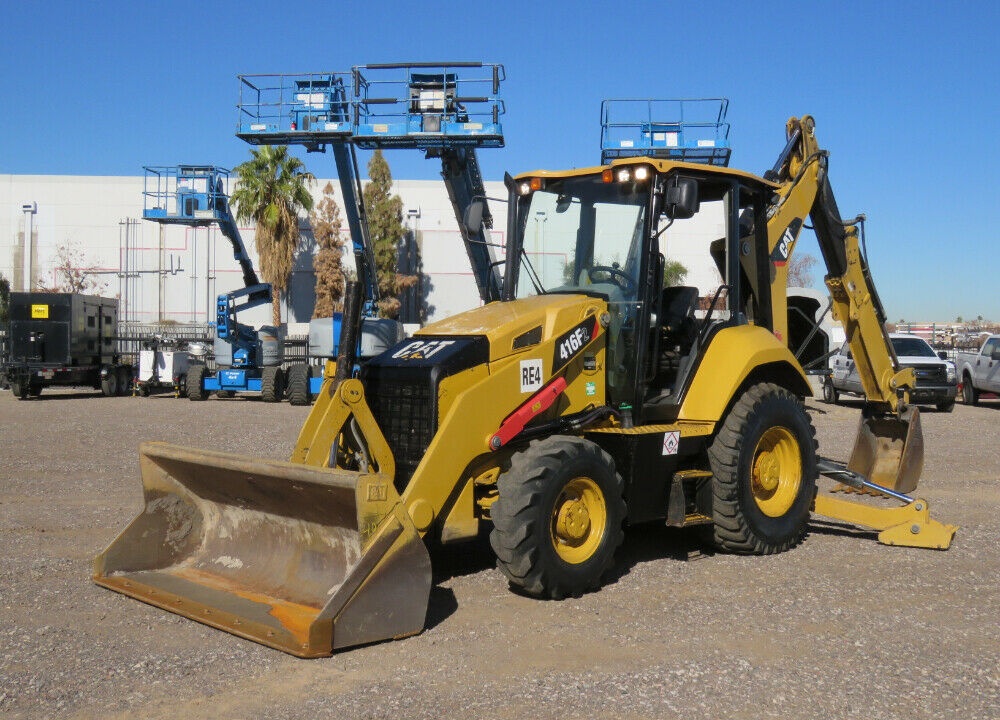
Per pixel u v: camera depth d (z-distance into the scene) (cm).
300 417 1958
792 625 547
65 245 4953
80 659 484
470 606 584
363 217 2356
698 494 708
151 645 505
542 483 577
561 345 645
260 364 2569
